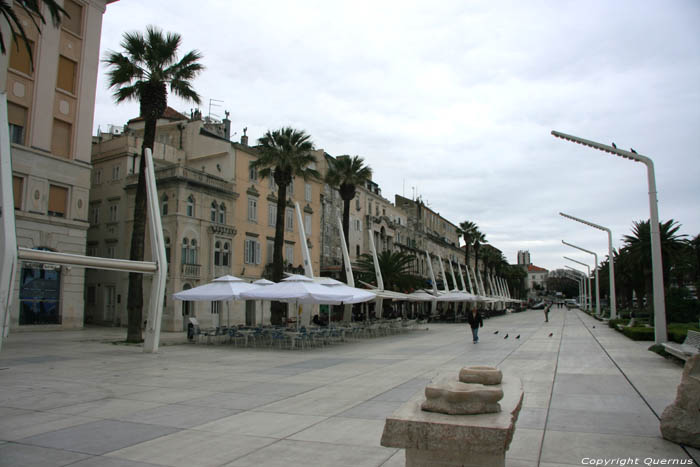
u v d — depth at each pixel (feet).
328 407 27.84
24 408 27.73
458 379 15.85
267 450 19.57
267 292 68.49
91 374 41.37
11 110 87.92
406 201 273.54
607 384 34.09
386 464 17.75
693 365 20.08
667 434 19.97
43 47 92.58
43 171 92.17
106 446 20.21
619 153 57.16
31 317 90.53
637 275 140.87
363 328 88.28
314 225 161.07
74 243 97.55
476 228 254.47
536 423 23.34
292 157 100.94
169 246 110.52
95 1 103.09
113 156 124.47
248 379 38.73
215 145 132.16
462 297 146.30
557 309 359.87
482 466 11.64
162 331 107.34
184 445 20.35
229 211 125.29
